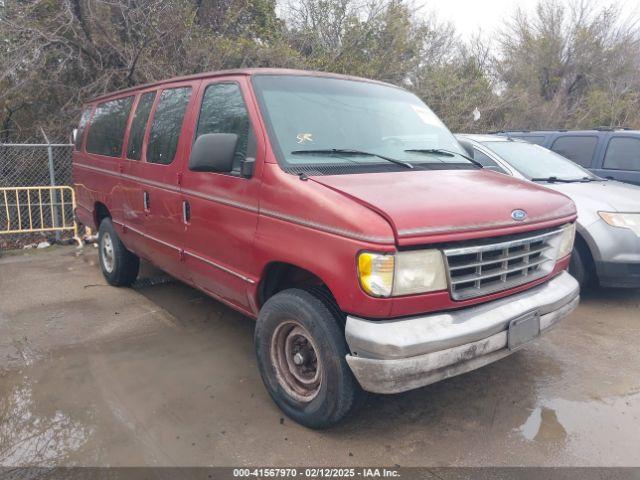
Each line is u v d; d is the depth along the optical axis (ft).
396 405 12.04
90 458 10.13
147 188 15.75
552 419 11.55
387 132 13.32
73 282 21.11
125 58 34.42
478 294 10.04
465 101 53.88
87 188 21.03
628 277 17.48
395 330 9.21
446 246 9.52
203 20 39.65
